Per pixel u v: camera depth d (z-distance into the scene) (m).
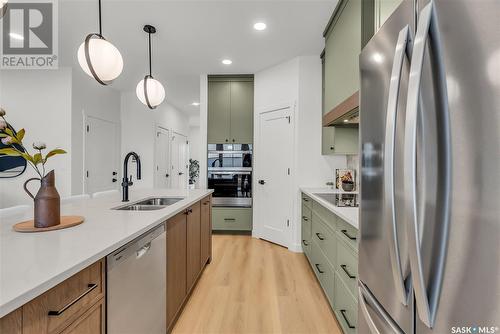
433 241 0.66
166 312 1.66
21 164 3.63
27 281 0.71
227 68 3.89
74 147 3.79
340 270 1.74
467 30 0.57
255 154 4.06
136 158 2.22
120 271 1.13
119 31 2.81
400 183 0.83
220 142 4.20
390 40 0.94
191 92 5.30
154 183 5.36
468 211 0.57
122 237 1.11
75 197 2.27
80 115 3.94
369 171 1.11
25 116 3.70
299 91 3.42
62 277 0.77
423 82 0.70
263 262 3.06
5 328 0.65
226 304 2.15
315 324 1.89
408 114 0.70
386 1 1.45
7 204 3.60
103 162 4.62
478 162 0.55
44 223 1.23
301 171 3.43
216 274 2.73
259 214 4.02
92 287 0.95
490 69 0.52
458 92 0.59
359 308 1.23
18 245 1.00
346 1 2.08
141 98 2.67
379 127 1.02
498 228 0.50
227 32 2.82
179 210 1.81
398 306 0.86
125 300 1.17
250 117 4.16
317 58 3.40
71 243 1.03
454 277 0.60
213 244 3.74
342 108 2.06
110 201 2.16
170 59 3.56
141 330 1.32
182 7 2.38
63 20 2.58
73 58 3.46
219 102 4.20
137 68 3.89
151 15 2.51
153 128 5.31
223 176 4.21
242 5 2.35
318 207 2.42
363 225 1.18
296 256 3.26
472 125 0.56
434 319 0.66
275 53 3.35
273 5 2.35
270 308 2.09
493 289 0.51
